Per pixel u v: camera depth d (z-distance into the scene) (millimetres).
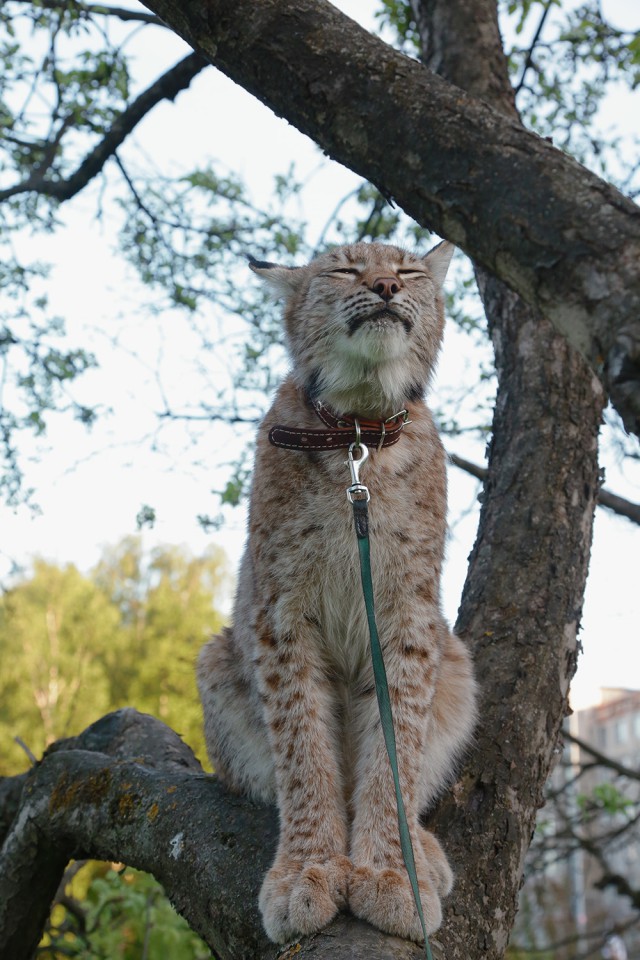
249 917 2682
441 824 3020
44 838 3756
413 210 1974
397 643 3154
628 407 1586
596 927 12516
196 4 2133
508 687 3328
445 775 3205
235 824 3039
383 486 3182
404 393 3383
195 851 2994
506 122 1884
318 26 2084
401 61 2021
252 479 3439
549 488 3793
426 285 3611
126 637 19422
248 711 3393
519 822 3031
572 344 1758
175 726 14031
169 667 17312
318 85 2039
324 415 3268
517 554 3670
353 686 3396
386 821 2820
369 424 3199
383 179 2000
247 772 3322
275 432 3156
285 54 2076
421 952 2443
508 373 4160
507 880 2896
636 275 1618
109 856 3496
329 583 3225
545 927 9922
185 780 3443
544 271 1726
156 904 5359
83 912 5625
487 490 3973
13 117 6035
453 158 1876
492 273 1921
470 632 3557
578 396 3992
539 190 1759
